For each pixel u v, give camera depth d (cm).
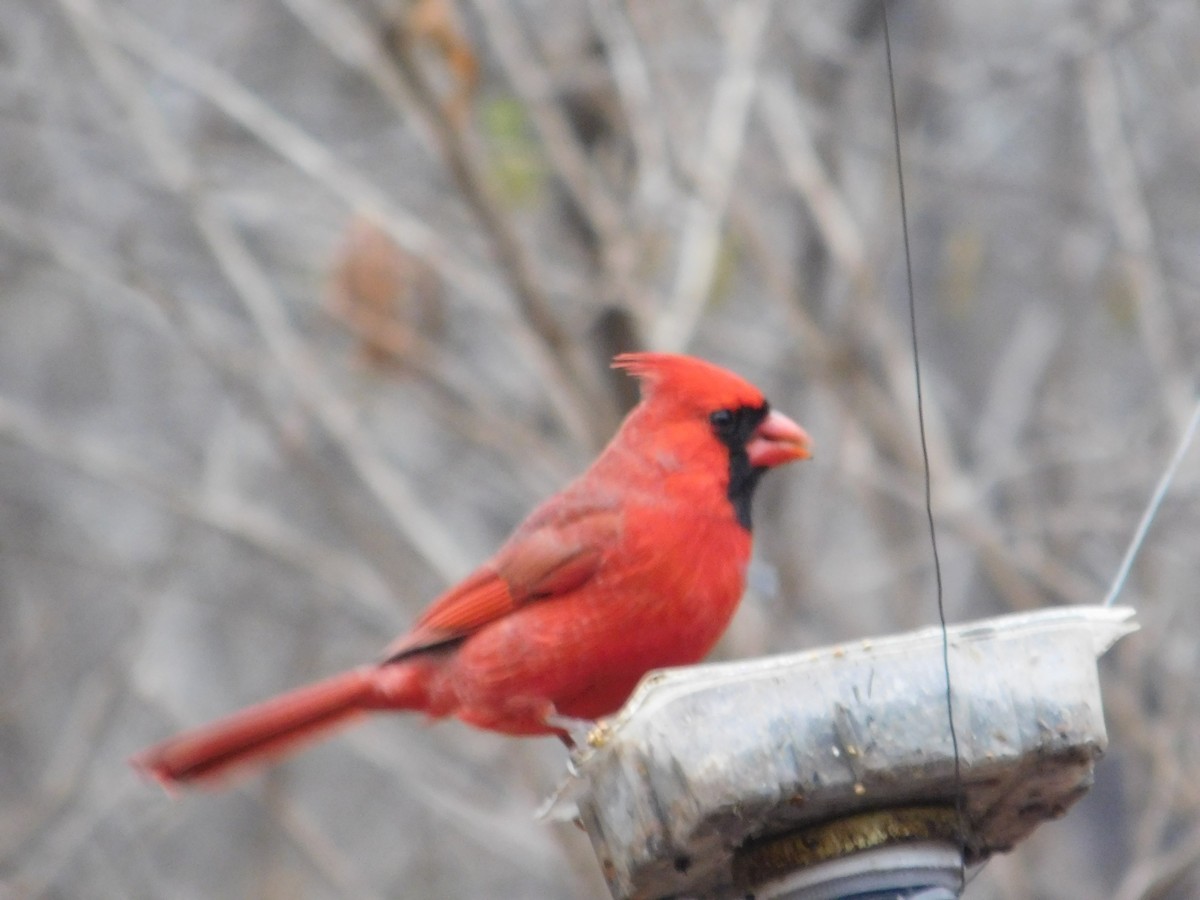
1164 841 1120
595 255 1129
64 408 1485
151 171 1251
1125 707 1041
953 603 1174
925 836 466
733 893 487
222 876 1408
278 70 1391
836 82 1242
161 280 1238
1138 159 1195
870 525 1217
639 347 1086
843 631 1168
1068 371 1238
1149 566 1120
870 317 1124
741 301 1289
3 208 1202
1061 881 1130
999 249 1331
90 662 1398
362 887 1252
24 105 1273
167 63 1126
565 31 1211
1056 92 1282
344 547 1366
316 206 1262
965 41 1303
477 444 1230
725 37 1149
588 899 1015
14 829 1230
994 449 1238
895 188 1206
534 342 1050
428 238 1088
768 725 452
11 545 1366
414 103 1023
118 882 1291
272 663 1449
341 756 1452
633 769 464
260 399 1134
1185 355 1191
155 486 1191
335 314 1130
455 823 1281
